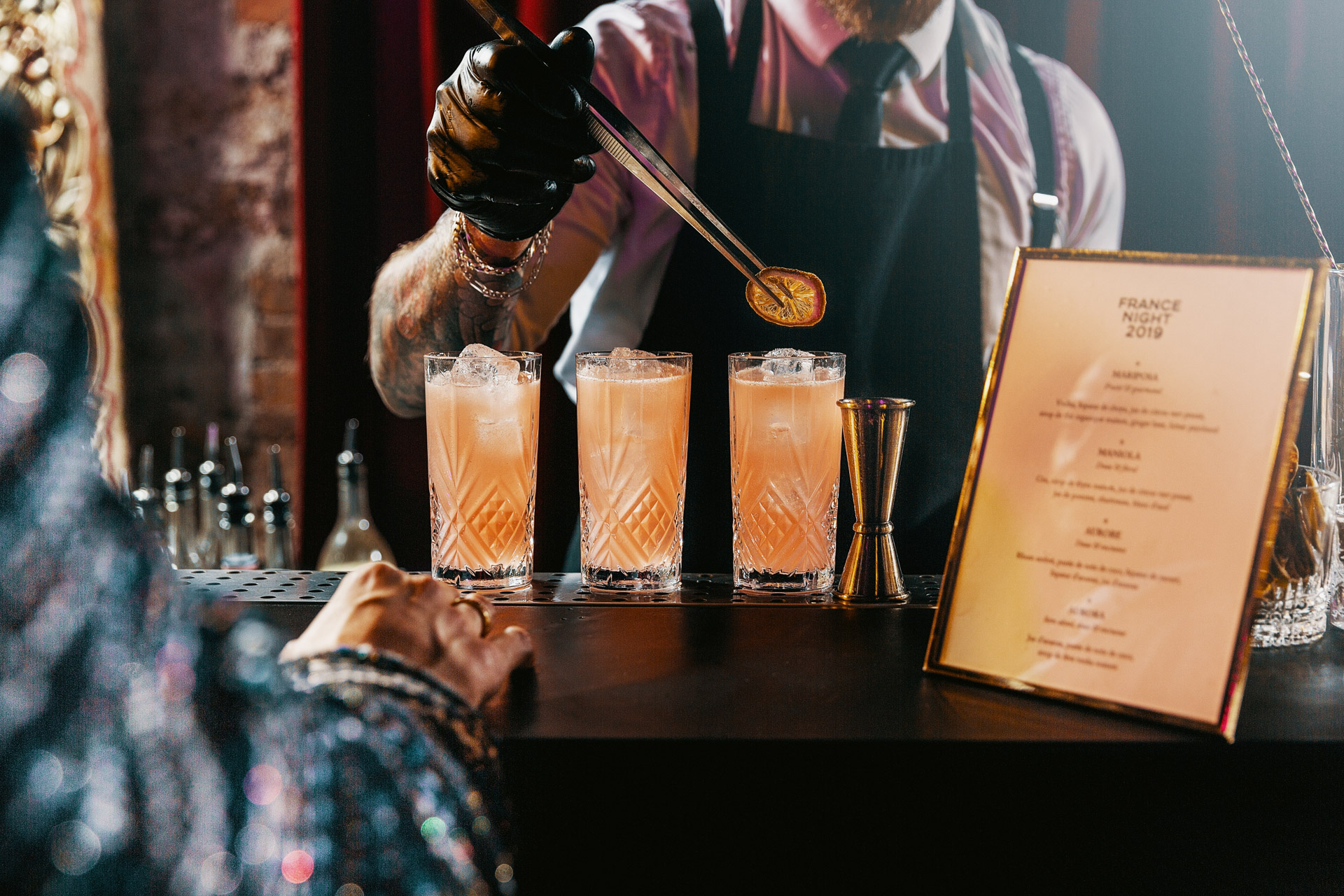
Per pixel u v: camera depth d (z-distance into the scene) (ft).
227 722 1.13
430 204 5.40
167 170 5.97
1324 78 5.13
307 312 5.45
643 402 2.53
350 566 4.96
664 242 4.48
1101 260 1.90
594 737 1.66
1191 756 1.64
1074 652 1.82
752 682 1.96
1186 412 1.78
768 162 4.55
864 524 2.52
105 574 1.06
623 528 2.59
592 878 1.69
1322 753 1.63
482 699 1.73
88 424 1.10
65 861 0.97
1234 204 5.26
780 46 4.48
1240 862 1.66
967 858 1.68
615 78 4.50
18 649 0.99
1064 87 4.99
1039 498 1.89
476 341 3.25
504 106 2.39
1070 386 1.88
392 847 1.35
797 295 2.39
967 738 1.66
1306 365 1.70
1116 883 1.67
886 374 4.72
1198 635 1.71
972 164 4.67
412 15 5.23
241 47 5.91
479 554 2.59
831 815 1.67
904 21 4.40
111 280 5.89
